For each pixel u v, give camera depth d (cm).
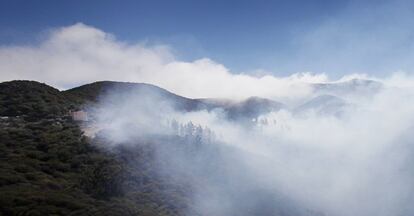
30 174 9331
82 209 7569
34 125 14375
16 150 11256
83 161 11200
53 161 10756
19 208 6956
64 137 13000
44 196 7838
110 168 10725
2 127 13875
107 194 9181
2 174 8825
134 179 10725
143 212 8325
